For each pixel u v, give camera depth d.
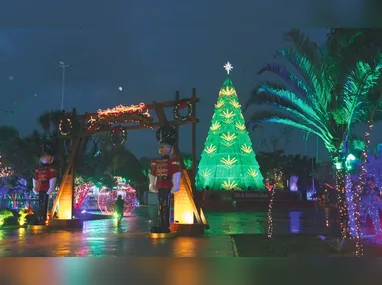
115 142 18.61
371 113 14.03
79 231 18.48
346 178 14.59
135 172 69.81
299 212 37.47
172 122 17.11
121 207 22.97
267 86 16.09
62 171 21.17
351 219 14.12
